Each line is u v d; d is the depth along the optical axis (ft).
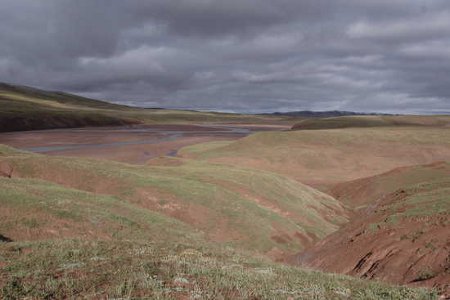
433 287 45.29
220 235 114.62
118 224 87.97
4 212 77.25
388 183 196.44
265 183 171.42
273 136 368.27
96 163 164.25
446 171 190.19
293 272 48.19
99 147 378.94
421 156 319.88
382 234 75.20
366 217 97.86
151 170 169.58
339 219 169.27
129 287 33.14
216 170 181.37
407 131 387.96
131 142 434.71
